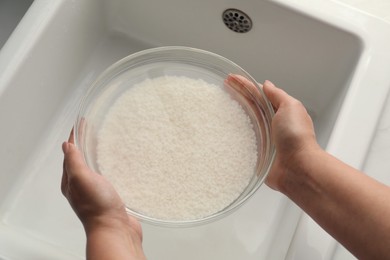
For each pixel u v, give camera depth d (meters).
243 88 0.78
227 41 0.90
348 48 0.82
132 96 0.77
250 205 0.86
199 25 0.89
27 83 0.79
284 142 0.73
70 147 0.67
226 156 0.74
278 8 0.81
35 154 0.87
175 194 0.71
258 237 0.84
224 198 0.72
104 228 0.65
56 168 0.87
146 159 0.73
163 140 0.74
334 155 0.74
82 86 0.93
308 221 0.71
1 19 0.99
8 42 0.77
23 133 0.83
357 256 0.65
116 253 0.63
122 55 0.95
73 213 0.84
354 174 0.68
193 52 0.80
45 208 0.84
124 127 0.75
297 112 0.73
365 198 0.65
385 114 0.78
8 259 0.69
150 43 0.96
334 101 0.86
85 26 0.89
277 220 0.85
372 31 0.81
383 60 0.80
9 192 0.84
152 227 0.84
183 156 0.73
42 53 0.80
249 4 0.82
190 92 0.78
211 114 0.77
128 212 0.69
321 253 0.69
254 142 0.76
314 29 0.82
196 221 0.69
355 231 0.65
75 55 0.90
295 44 0.85
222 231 0.84
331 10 0.81
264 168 0.73
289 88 0.93
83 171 0.66
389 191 0.66
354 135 0.75
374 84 0.78
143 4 0.89
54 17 0.80
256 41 0.88
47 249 0.74
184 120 0.76
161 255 0.82
